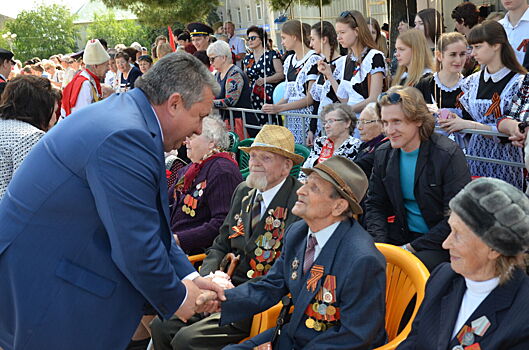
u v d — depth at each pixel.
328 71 5.27
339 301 2.48
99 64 6.75
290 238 2.78
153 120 2.37
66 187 2.23
